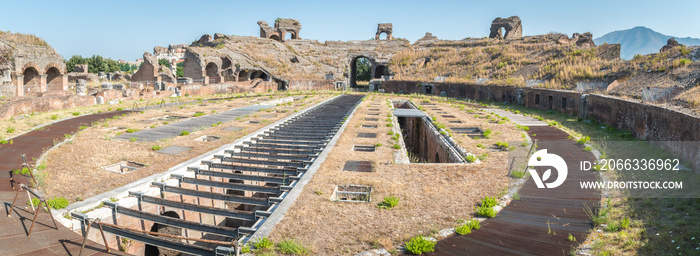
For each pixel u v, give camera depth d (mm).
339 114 33844
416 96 55469
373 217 10719
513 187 12992
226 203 16688
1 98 29547
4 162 15953
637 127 21141
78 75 55219
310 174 14602
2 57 33406
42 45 38500
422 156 31859
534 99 40219
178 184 14352
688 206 10359
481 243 9180
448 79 59938
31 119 25906
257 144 20406
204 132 23594
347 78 75562
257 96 51469
